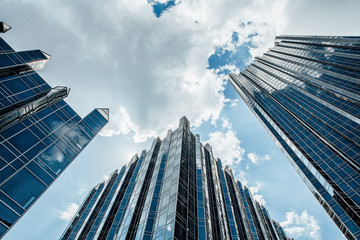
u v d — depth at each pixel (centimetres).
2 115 2050
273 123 6975
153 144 6575
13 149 2053
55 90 2903
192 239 2902
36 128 2395
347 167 4003
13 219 1797
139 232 3106
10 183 1892
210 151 6988
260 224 5919
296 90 7438
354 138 4238
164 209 3306
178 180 3800
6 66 2509
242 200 6456
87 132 3081
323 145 4822
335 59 7238
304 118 5959
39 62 3162
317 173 4419
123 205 4538
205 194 4141
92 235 4334
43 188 2159
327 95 5909
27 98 2516
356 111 4659
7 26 2925
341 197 3709
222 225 3894
